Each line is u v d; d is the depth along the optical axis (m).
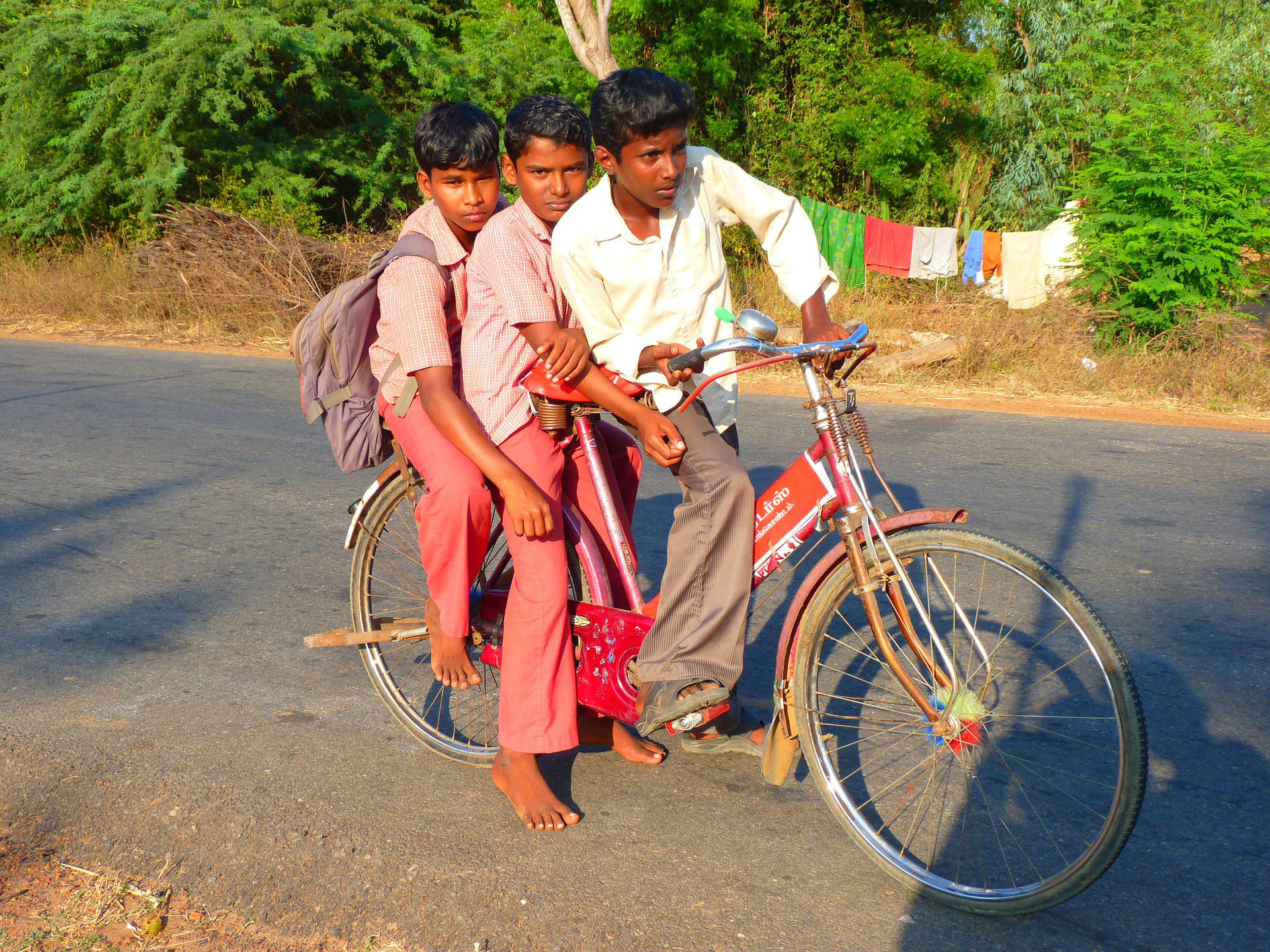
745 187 2.51
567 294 2.42
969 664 2.55
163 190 15.08
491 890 2.27
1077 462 6.21
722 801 2.64
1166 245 10.09
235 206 15.28
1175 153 10.52
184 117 15.48
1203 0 21.75
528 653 2.55
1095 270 10.93
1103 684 3.18
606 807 2.62
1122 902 2.22
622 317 2.46
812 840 2.46
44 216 15.86
